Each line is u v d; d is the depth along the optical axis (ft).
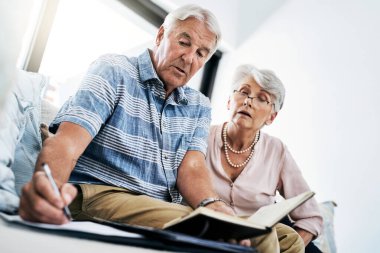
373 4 6.52
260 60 7.82
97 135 3.18
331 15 7.03
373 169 5.65
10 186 2.45
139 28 7.44
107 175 3.16
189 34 3.71
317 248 4.67
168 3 7.13
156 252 1.59
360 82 6.25
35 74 3.92
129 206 2.75
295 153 6.67
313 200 4.82
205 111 4.19
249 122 4.75
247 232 2.07
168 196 3.49
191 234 2.05
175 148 3.66
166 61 3.67
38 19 5.60
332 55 6.77
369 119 5.93
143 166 3.34
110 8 6.89
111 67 3.36
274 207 2.51
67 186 1.88
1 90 1.28
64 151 2.48
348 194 5.83
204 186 3.37
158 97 3.68
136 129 3.39
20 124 3.05
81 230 1.60
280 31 7.69
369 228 5.47
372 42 6.33
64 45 5.98
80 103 2.89
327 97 6.57
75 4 6.07
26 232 1.48
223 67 8.36
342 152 6.08
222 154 4.87
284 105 7.14
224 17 7.83
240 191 4.59
